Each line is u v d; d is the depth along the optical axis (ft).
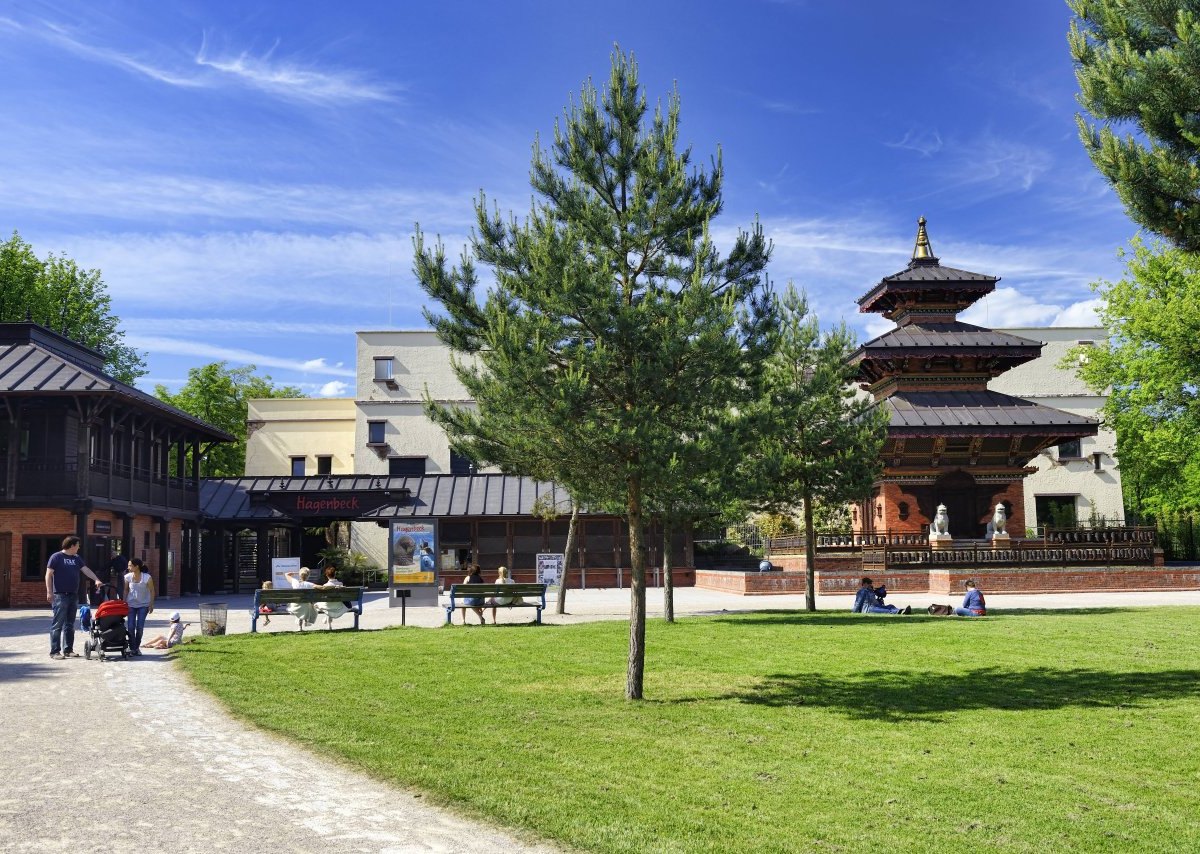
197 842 21.91
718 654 53.93
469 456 46.21
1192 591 107.45
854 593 110.11
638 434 38.93
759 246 44.04
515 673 47.75
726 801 25.52
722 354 39.04
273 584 107.76
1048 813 24.67
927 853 21.70
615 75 43.98
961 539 120.06
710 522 81.15
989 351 124.77
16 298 162.50
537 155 44.32
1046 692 41.37
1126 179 36.70
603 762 29.66
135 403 113.91
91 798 25.46
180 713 37.83
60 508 106.52
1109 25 38.14
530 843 22.36
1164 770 28.99
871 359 125.49
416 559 79.15
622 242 43.29
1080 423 118.93
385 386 185.06
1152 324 122.21
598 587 150.71
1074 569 108.47
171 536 135.85
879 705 39.17
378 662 51.62
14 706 39.52
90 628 57.36
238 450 227.61
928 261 135.85
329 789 26.68
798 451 82.17
